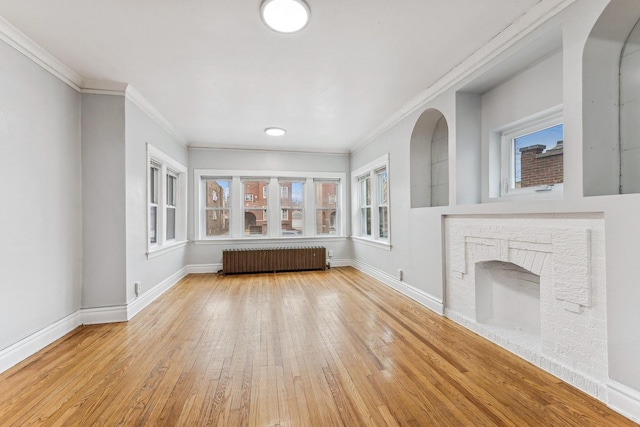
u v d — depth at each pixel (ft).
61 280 8.69
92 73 9.11
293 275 17.21
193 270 17.99
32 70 7.67
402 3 6.23
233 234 18.76
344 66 8.87
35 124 7.78
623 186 5.86
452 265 9.86
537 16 6.53
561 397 5.63
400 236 13.28
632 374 4.95
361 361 7.10
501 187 9.34
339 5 6.23
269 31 7.11
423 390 5.91
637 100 5.64
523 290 8.17
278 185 19.39
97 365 6.97
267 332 8.89
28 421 5.08
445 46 7.93
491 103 9.34
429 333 8.73
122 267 9.95
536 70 7.82
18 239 7.26
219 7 6.25
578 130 5.81
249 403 5.55
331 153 20.03
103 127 9.76
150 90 10.35
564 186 6.11
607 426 4.84
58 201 8.59
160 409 5.39
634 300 4.90
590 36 5.67
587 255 5.66
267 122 14.08
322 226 20.34
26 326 7.44
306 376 6.46
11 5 6.14
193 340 8.36
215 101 11.41
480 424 4.94
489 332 8.22
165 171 14.03
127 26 6.88
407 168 12.58
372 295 12.87
